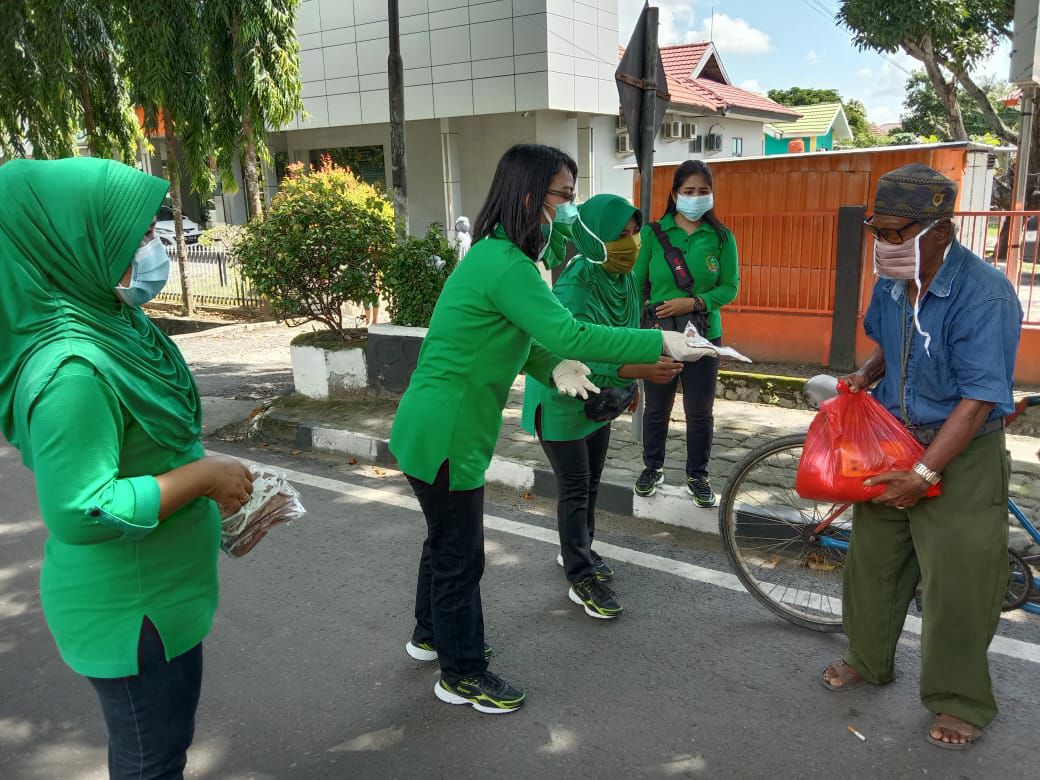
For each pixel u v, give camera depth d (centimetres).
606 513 474
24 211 161
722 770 262
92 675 177
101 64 1212
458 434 268
